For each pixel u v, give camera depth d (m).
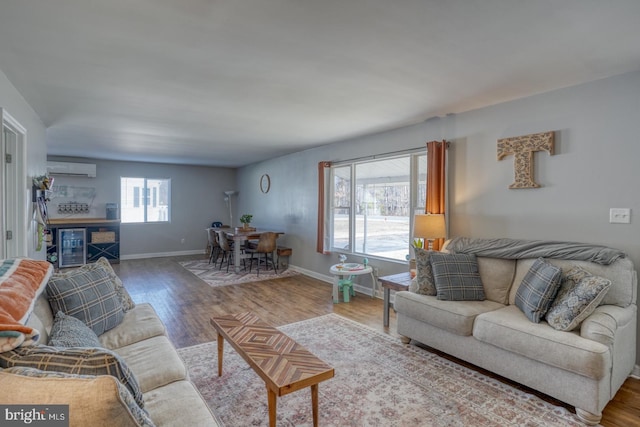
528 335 2.25
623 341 2.26
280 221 7.14
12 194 3.10
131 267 6.85
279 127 4.46
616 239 2.64
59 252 6.78
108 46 2.22
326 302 4.50
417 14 1.83
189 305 4.36
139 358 1.85
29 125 3.44
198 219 8.78
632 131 2.56
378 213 4.93
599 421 2.01
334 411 2.12
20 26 1.96
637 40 2.10
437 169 3.80
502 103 3.35
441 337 2.82
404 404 2.20
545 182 3.05
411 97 3.22
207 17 1.87
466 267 3.07
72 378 0.87
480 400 2.25
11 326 1.06
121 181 7.80
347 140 5.28
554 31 2.00
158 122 4.18
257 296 4.79
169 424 1.34
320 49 2.26
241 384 2.43
